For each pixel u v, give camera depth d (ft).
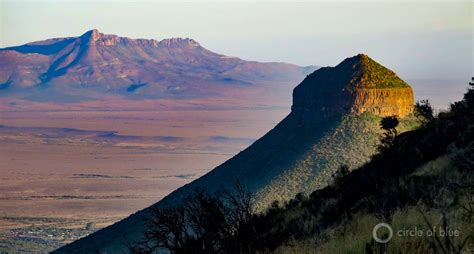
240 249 127.65
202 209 136.36
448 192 113.19
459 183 113.80
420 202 112.57
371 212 127.13
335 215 144.05
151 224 146.00
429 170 138.10
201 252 133.08
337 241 105.29
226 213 137.69
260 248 127.75
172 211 140.46
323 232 127.44
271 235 138.82
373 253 87.45
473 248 80.59
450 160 136.15
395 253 85.30
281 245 128.88
